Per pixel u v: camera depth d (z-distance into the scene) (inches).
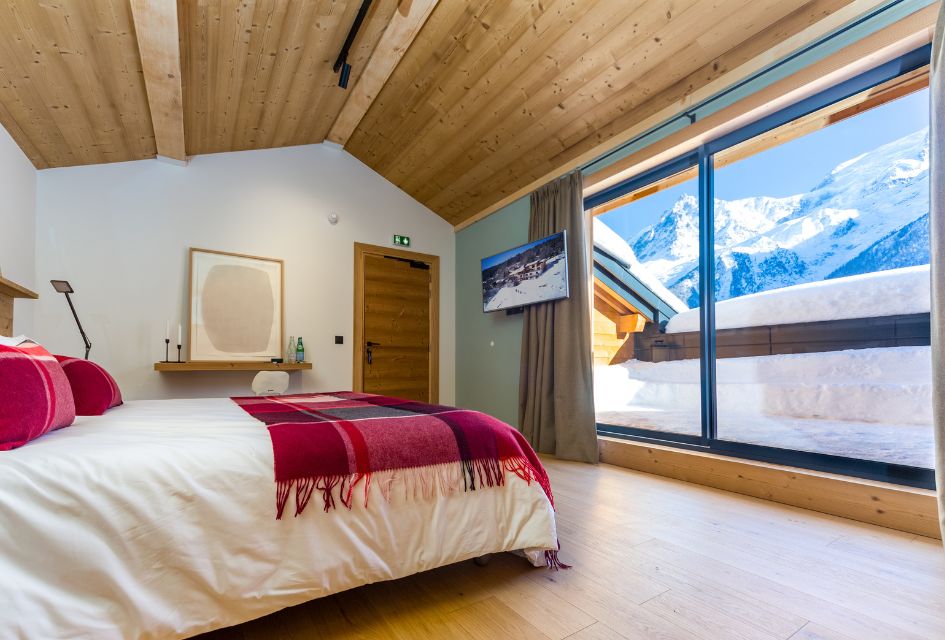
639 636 47.6
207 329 150.7
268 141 164.9
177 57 98.5
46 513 37.0
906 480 81.5
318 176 180.9
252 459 46.5
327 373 176.4
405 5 114.4
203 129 141.1
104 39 91.5
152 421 62.1
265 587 44.6
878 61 85.7
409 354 198.4
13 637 34.0
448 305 211.0
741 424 119.2
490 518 59.7
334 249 182.2
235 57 114.0
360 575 50.2
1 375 42.7
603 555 67.9
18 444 41.8
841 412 101.5
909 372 91.9
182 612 41.1
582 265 140.3
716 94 109.2
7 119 104.0
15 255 114.3
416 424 60.4
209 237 155.9
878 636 47.7
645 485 108.0
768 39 98.5
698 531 77.7
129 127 125.7
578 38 113.9
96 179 137.9
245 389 157.2
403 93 151.9
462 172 178.1
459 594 56.7
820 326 106.2
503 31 119.5
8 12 77.7
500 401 180.7
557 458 140.7
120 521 39.1
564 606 53.7
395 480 53.6
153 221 146.3
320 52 124.7
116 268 139.3
